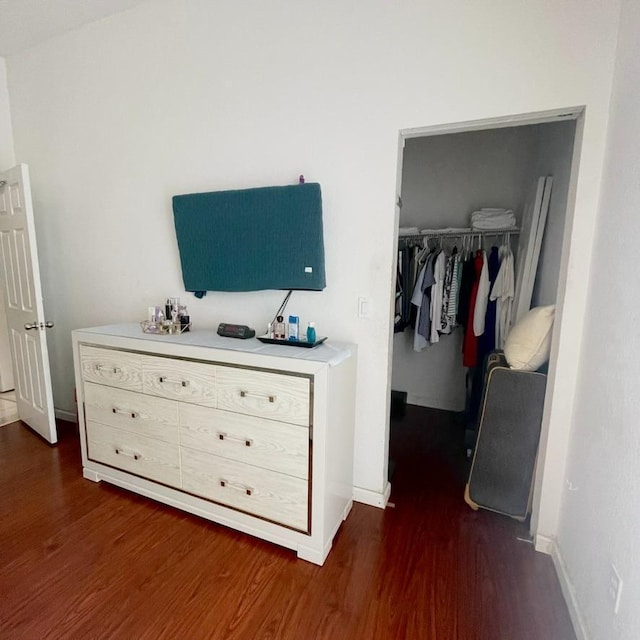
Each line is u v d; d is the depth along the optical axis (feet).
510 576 5.03
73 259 8.97
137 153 7.73
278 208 6.13
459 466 7.88
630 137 3.89
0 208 8.60
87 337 6.81
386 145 5.74
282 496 5.38
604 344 4.19
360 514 6.33
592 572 4.03
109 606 4.50
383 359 6.24
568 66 4.68
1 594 4.67
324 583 4.87
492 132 10.05
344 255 6.26
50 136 8.70
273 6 6.15
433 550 5.48
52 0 7.02
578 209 4.81
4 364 12.10
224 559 5.27
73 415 9.93
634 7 3.99
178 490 6.25
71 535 5.72
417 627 4.28
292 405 5.15
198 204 6.70
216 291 7.30
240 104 6.64
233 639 4.11
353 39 5.72
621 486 3.54
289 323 6.05
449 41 5.20
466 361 9.54
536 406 5.79
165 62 7.15
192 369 5.82
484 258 9.24
